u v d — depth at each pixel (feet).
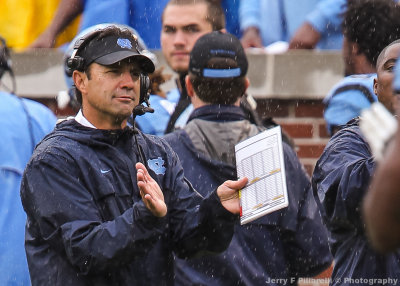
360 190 50.34
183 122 67.10
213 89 59.52
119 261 46.52
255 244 58.29
